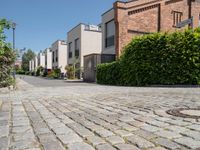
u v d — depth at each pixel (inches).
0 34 331.9
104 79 788.0
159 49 593.6
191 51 569.6
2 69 521.0
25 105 270.1
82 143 127.2
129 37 882.8
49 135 143.0
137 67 619.5
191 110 217.3
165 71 588.1
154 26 935.0
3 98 344.2
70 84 773.9
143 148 117.3
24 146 123.5
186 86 569.6
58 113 215.9
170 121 173.0
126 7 875.4
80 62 1417.3
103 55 975.0
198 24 1029.8
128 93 402.6
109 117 193.2
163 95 359.3
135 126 160.9
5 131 152.9
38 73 2479.1
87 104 272.2
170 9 967.0
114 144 124.2
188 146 118.6
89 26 1443.2
